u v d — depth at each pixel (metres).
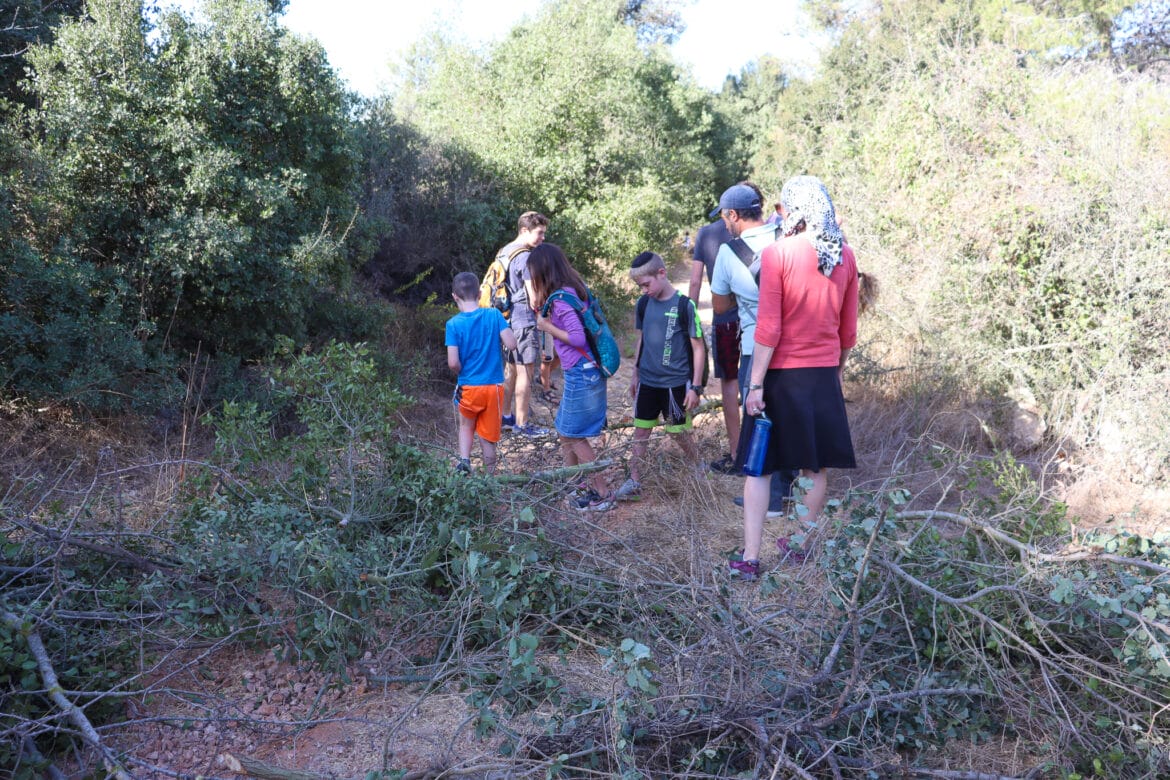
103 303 6.29
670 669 3.07
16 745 2.66
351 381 4.39
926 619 3.31
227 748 2.94
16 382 5.62
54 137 6.17
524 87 14.52
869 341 6.93
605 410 5.22
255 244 6.73
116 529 3.97
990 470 4.27
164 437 5.96
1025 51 10.49
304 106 7.03
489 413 5.62
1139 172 6.61
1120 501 5.20
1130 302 6.02
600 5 17.05
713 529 4.93
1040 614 3.17
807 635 3.34
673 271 20.66
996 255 6.76
